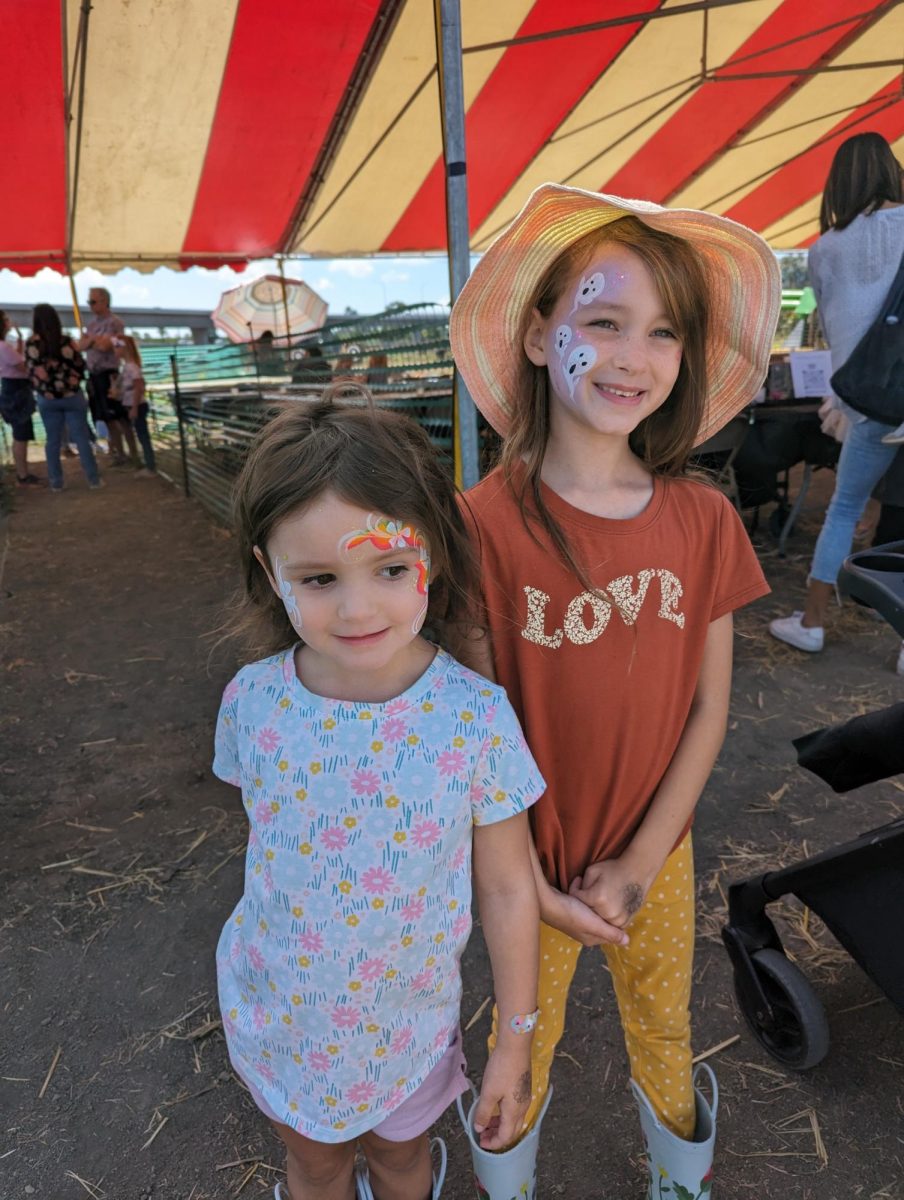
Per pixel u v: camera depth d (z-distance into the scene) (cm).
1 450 952
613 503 103
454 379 261
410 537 87
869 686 309
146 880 228
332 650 89
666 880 117
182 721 323
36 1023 181
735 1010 175
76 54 467
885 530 293
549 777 106
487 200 757
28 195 692
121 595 484
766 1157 144
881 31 502
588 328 96
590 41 495
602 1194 140
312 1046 98
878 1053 163
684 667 108
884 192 260
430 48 490
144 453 933
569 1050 167
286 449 87
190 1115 159
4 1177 148
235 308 1409
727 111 611
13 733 318
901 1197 137
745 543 111
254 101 551
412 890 93
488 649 104
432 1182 125
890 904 133
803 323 961
